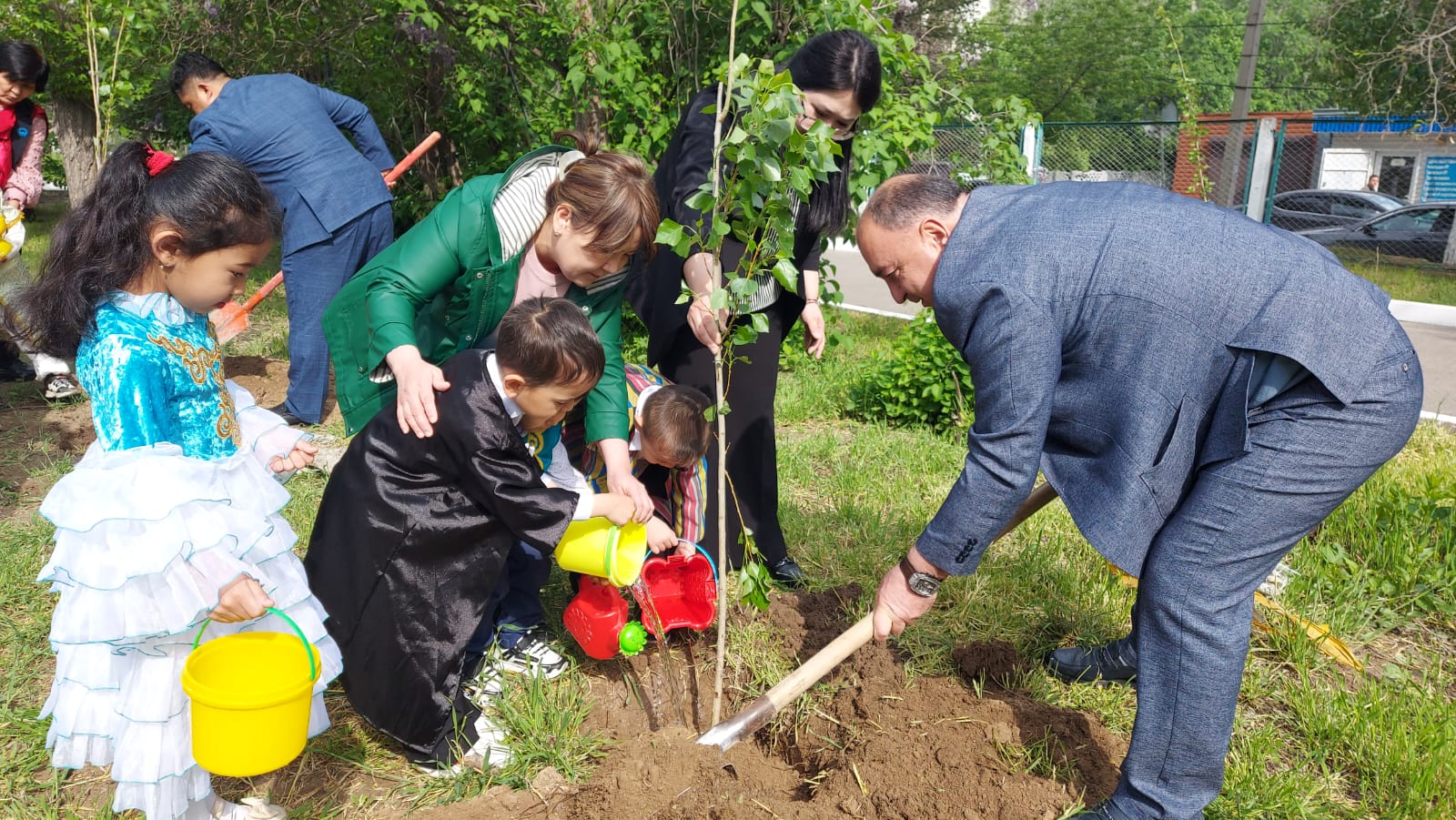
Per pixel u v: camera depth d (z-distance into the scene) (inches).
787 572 147.0
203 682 80.6
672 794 97.6
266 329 332.2
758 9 257.0
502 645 123.2
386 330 102.3
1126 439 88.2
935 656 127.1
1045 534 162.1
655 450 119.3
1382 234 681.6
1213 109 1531.7
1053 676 126.0
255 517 85.0
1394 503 166.7
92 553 76.5
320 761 106.0
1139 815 93.0
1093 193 89.7
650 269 141.5
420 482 98.6
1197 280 83.8
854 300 473.1
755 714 102.8
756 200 98.0
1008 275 85.5
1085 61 1440.7
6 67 210.4
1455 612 142.5
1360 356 82.0
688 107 138.3
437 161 436.5
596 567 105.0
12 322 82.7
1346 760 109.0
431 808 98.3
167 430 81.4
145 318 80.9
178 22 375.2
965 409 233.0
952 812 96.1
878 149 258.4
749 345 138.9
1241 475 85.3
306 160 210.8
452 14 341.7
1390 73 622.2
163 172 80.2
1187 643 88.3
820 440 221.5
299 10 366.6
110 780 101.7
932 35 633.6
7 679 116.6
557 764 105.3
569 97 326.0
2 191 218.1
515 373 93.0
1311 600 145.4
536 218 107.1
